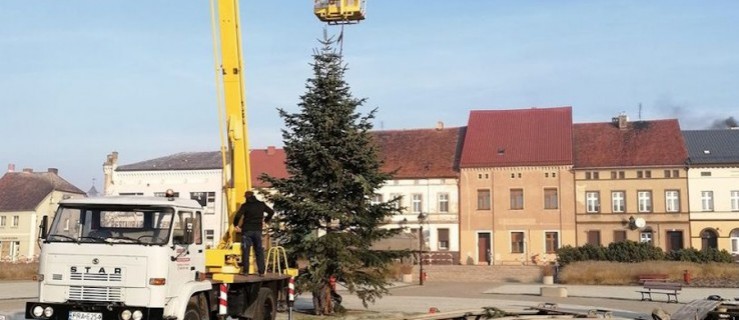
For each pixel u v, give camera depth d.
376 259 21.48
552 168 59.53
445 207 61.25
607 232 57.97
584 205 58.72
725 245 56.19
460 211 60.69
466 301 28.95
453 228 60.72
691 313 15.35
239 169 17.02
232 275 14.74
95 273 12.53
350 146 21.33
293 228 21.33
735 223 56.25
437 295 33.59
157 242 12.74
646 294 33.69
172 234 13.05
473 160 61.22
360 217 21.52
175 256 13.05
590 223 58.31
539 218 59.16
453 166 62.25
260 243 16.11
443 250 60.78
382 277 21.72
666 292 31.61
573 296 32.94
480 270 49.94
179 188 64.06
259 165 66.31
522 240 59.28
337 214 21.16
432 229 61.16
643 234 57.59
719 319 15.68
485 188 60.53
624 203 58.19
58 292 12.56
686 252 45.94
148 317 12.34
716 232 56.50
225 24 17.09
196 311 13.75
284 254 18.52
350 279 21.23
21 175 77.50
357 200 21.70
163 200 13.34
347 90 22.08
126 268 12.51
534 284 44.31
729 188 56.75
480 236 60.38
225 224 17.16
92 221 13.05
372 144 22.03
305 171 21.75
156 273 12.54
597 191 58.66
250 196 16.19
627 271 42.69
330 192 21.61
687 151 59.25
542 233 59.00
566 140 61.22
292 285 18.17
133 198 13.37
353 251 21.30
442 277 49.84
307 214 21.08
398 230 22.25
